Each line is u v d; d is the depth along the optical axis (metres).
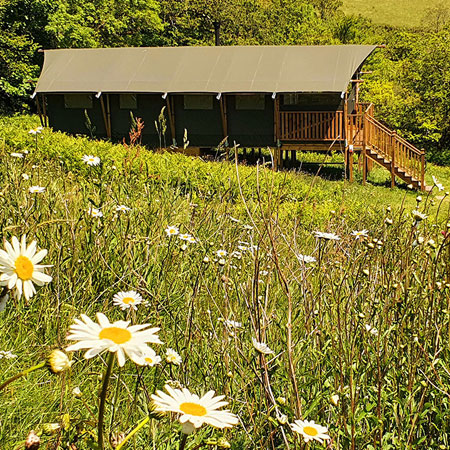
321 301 3.02
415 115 43.53
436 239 3.69
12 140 14.08
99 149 14.30
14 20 35.34
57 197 4.58
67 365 1.21
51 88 26.06
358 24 49.62
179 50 26.73
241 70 25.30
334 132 25.36
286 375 2.50
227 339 2.67
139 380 2.37
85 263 3.87
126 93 25.31
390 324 2.81
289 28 56.06
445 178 32.09
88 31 37.94
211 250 4.30
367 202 18.38
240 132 26.16
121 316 3.61
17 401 2.61
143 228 4.71
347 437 2.20
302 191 15.45
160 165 11.66
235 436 2.34
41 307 3.39
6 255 1.22
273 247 2.31
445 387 2.50
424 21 95.88
